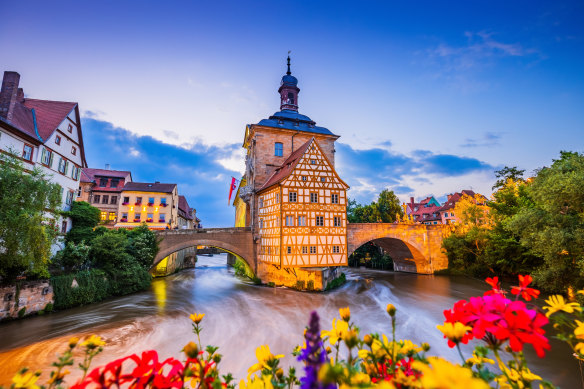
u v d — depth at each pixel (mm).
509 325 1545
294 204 25609
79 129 25516
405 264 41781
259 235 30188
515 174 38656
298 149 32125
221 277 35500
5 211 12875
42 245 13922
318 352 1205
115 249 22562
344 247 26484
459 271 35812
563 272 17625
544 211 19844
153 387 1565
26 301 15586
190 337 14258
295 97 39875
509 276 30219
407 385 1416
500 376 1559
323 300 22156
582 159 17312
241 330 15352
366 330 15812
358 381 1360
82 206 24453
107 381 1475
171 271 38375
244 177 43500
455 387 707
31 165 19359
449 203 64812
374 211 53250
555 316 1582
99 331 14602
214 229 29656
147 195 42469
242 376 10203
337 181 27234
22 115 20312
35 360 11141
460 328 1602
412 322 17297
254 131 33969
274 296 23391
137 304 20328
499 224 29578
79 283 19031
